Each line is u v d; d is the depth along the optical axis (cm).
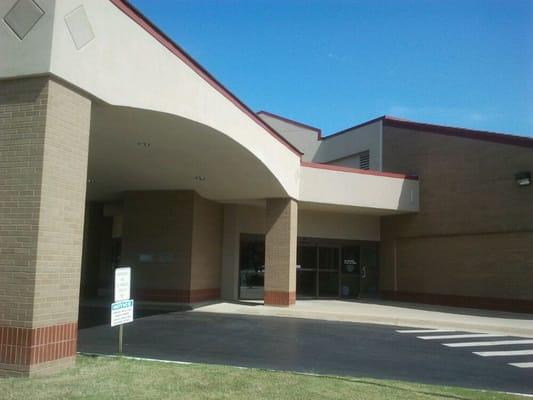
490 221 2252
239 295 2527
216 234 2497
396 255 2733
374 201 2502
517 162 2159
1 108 858
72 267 884
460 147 2417
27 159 832
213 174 1967
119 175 2011
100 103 1020
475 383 977
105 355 1027
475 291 2311
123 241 2330
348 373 1000
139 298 2280
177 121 1300
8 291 811
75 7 903
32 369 791
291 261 2206
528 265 2105
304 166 2352
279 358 1134
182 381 804
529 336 1639
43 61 843
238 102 1566
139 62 1114
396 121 2767
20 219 821
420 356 1241
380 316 1938
